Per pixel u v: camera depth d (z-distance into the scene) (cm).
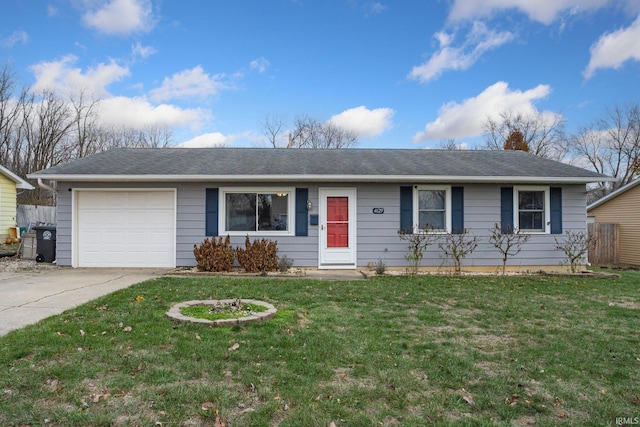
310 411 285
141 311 539
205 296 654
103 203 1039
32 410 278
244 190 1041
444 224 1070
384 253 1058
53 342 405
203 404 292
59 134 2761
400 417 283
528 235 1068
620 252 1642
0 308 555
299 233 1045
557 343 446
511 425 276
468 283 852
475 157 1257
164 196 1039
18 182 1694
